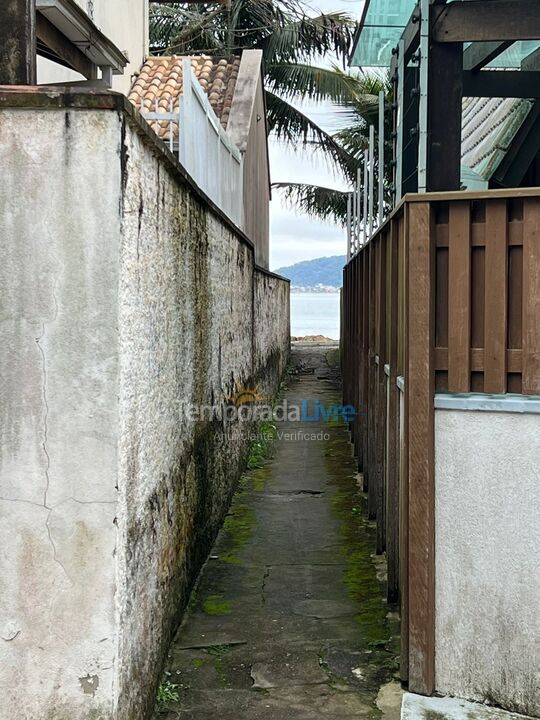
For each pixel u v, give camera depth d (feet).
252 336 28.53
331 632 13.56
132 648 9.66
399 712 10.80
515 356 10.73
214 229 17.63
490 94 20.72
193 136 19.40
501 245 10.64
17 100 8.52
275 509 21.63
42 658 8.91
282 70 57.06
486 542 10.71
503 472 10.59
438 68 17.03
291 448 30.40
